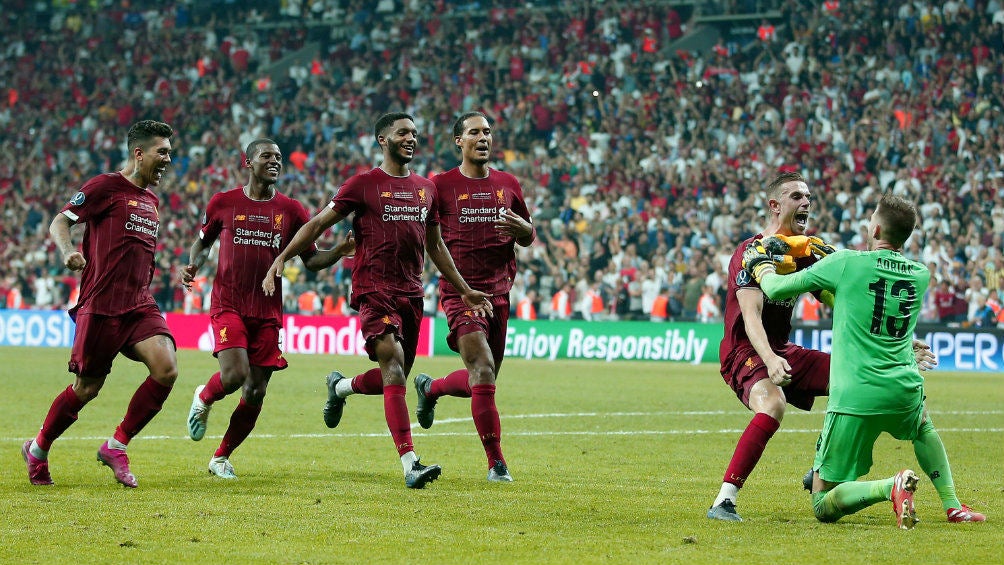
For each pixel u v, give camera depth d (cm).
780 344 879
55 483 980
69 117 4784
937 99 3697
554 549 695
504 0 4797
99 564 649
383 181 1016
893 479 751
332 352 3319
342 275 3575
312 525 772
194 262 1055
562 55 4444
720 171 3662
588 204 3716
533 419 1658
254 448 1280
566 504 875
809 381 873
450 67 4544
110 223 954
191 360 2886
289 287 3634
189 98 4762
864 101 3788
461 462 1174
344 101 4522
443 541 719
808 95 3838
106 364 962
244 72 4906
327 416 1155
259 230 1038
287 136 4441
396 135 1013
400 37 4772
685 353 3058
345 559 663
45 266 3981
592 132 4078
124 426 965
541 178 3878
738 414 1741
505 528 766
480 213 1088
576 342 3206
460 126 1098
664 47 4403
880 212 794
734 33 4472
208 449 1259
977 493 972
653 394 2077
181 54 4959
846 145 3659
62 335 3556
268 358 1038
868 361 782
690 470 1130
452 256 1090
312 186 4147
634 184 3719
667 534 748
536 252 3522
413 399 1953
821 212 3406
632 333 3134
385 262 1013
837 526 786
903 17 3978
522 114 4206
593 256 3506
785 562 656
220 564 650
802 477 1083
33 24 5359
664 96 4059
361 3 5025
